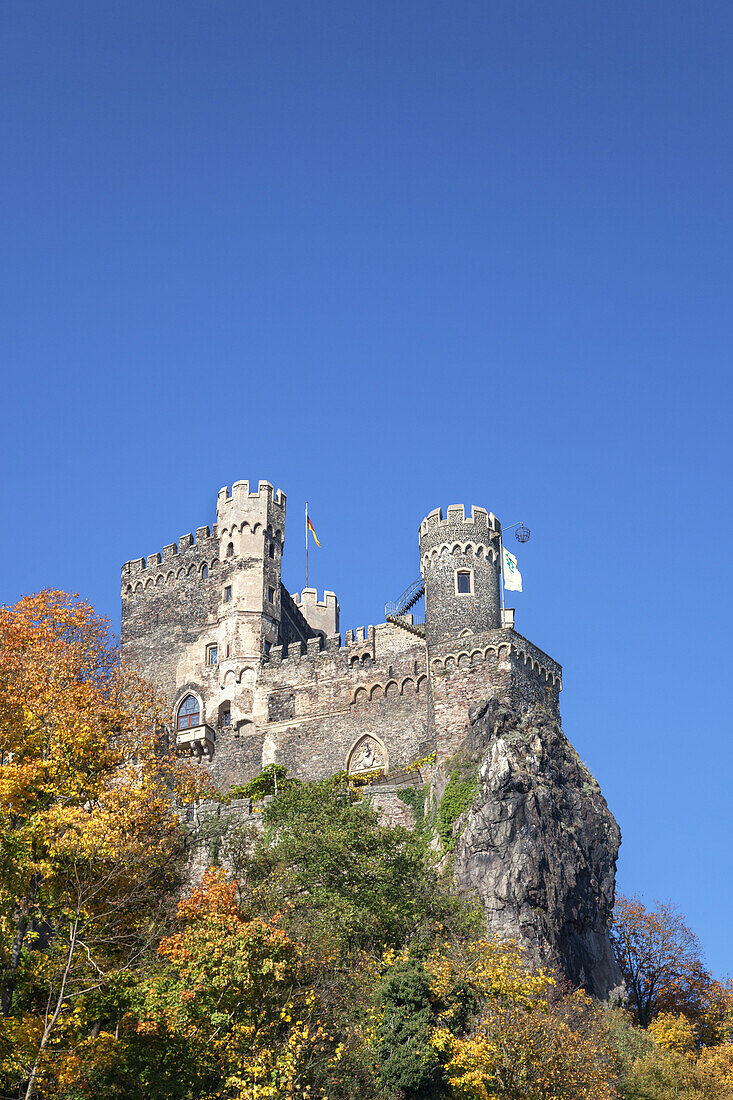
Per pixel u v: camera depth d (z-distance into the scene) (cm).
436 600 9744
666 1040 7612
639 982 9075
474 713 8969
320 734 9694
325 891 6944
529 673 9269
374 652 9794
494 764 8519
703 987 9006
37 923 5469
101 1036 4878
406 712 9500
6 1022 4656
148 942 5222
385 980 5844
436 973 5906
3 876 4884
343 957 6269
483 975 6053
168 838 5550
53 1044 4834
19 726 5419
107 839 4941
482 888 8012
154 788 5509
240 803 8719
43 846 4988
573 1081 5759
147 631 10625
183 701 10262
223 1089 4828
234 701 10044
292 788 8338
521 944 7738
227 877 7188
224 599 10425
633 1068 6825
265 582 10450
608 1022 7381
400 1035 5600
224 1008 5053
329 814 7775
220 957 5128
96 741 5562
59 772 5328
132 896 5328
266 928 5291
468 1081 5478
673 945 9200
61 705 5584
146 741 5875
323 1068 5081
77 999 4997
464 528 9931
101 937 5075
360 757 9512
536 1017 5928
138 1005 5006
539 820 8306
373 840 7431
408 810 8800
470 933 7244
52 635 6091
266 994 5112
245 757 9819
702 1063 7006
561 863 8238
